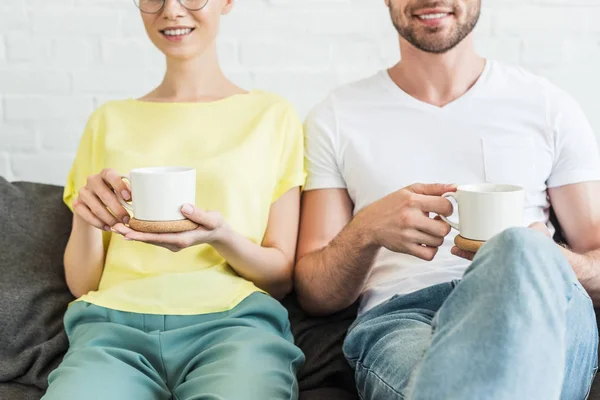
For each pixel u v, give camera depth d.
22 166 2.45
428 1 1.69
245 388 1.35
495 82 1.76
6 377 1.60
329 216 1.76
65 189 1.81
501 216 1.28
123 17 2.41
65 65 2.42
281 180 1.77
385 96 1.78
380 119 1.76
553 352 1.10
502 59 2.44
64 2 2.40
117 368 1.44
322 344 1.66
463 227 1.31
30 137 2.44
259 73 2.43
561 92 1.77
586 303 1.25
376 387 1.37
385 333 1.46
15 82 2.42
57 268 1.79
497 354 1.07
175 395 1.46
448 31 1.71
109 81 2.43
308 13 2.42
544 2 2.42
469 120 1.73
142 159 1.69
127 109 1.79
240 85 2.44
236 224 1.67
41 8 2.40
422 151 1.72
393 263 1.69
